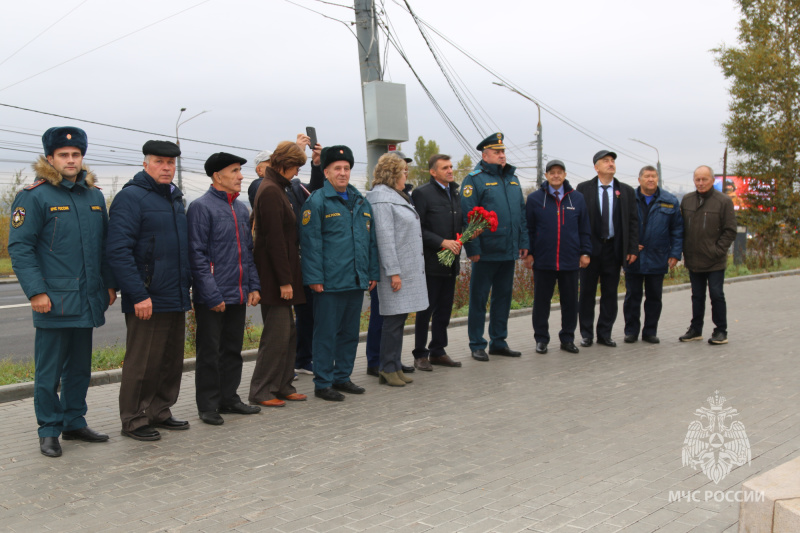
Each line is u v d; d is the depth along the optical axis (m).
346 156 6.04
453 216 7.23
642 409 5.55
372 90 9.38
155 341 5.04
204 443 4.87
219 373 5.54
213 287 5.23
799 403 5.59
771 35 23.27
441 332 7.46
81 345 4.85
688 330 8.81
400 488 3.91
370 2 9.75
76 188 4.69
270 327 5.88
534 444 4.69
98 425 5.36
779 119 23.12
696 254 8.49
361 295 6.28
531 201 8.08
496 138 7.55
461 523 3.40
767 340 8.63
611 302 8.49
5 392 6.22
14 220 4.49
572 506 3.59
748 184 23.88
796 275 19.91
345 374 6.33
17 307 14.76
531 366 7.36
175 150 4.98
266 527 3.40
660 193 8.53
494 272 7.69
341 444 4.78
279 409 5.80
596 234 8.33
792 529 2.51
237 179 5.48
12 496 3.88
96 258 4.74
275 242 5.69
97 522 3.50
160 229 4.96
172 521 3.49
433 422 5.29
